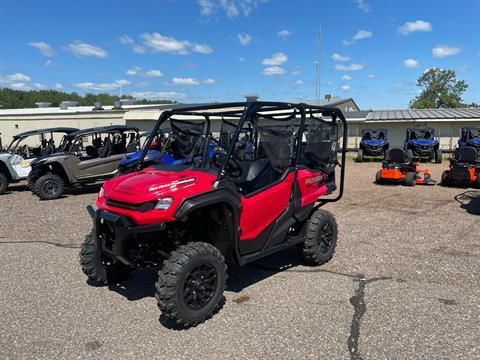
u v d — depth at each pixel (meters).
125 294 4.07
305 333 3.28
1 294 4.12
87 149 10.98
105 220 3.44
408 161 11.98
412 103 60.00
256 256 3.97
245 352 3.02
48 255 5.37
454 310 3.66
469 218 7.32
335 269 4.70
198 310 3.38
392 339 3.17
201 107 4.31
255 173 4.30
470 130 15.13
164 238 3.62
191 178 3.50
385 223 6.95
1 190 10.88
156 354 3.01
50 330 3.38
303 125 4.33
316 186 4.68
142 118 23.23
